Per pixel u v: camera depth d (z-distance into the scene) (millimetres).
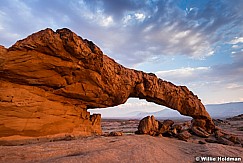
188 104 26016
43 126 15453
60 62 15430
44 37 14000
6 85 14172
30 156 10320
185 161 12500
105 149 12484
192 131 25828
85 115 19953
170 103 25156
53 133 16203
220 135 24562
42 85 15734
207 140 22719
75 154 11367
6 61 13391
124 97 21578
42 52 14617
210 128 27438
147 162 10984
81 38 16547
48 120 15930
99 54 16781
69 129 17625
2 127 13258
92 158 10258
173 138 22578
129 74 21469
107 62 19094
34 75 14797
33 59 14320
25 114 14484
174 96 25141
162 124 24719
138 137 18281
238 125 47500
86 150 12219
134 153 11984
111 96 20375
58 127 16703
